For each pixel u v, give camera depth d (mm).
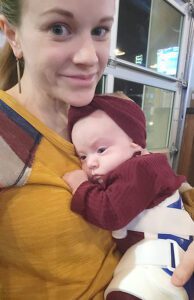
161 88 2051
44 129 551
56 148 561
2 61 672
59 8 439
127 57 1660
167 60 2055
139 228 582
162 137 2258
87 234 548
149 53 1853
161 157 612
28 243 507
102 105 595
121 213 526
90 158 590
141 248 559
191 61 2246
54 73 504
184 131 2334
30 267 532
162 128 2229
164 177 584
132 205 536
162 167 593
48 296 550
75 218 528
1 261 554
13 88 622
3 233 510
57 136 563
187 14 2102
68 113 613
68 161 582
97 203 523
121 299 519
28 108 571
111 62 1521
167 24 1954
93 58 493
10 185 490
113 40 1496
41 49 480
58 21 454
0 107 531
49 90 541
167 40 2004
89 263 562
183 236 590
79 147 597
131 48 1672
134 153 611
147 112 2000
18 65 595
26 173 498
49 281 545
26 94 574
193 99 2367
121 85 1668
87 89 539
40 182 511
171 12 1957
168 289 506
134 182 542
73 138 604
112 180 561
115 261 604
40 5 445
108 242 603
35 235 503
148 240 572
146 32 1767
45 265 522
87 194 530
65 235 517
